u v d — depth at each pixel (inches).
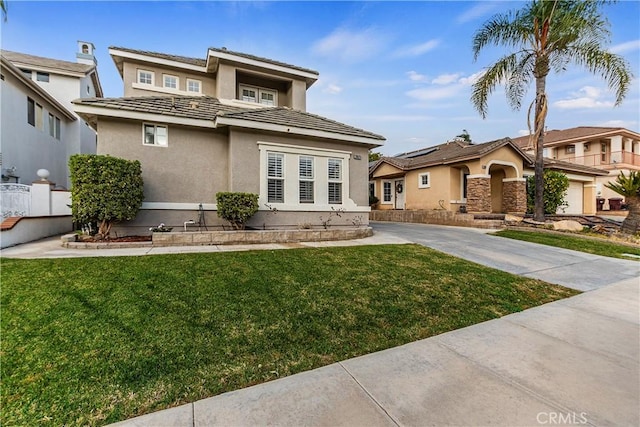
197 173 422.9
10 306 165.3
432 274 261.0
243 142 425.1
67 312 161.0
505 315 191.9
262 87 593.3
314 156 474.0
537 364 131.1
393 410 99.3
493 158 658.8
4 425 93.0
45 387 108.9
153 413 98.8
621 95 496.4
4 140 503.5
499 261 321.7
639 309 203.5
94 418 96.4
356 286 223.6
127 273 219.1
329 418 95.4
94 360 124.8
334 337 154.7
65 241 321.7
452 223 658.2
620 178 532.4
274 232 379.6
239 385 114.9
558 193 716.0
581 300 221.8
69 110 743.1
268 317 170.2
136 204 356.2
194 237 343.6
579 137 1212.5
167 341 141.0
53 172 672.4
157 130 403.2
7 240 321.7
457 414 97.7
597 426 93.3
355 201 507.2
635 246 441.1
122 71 574.2
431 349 145.3
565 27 493.0
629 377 121.8
